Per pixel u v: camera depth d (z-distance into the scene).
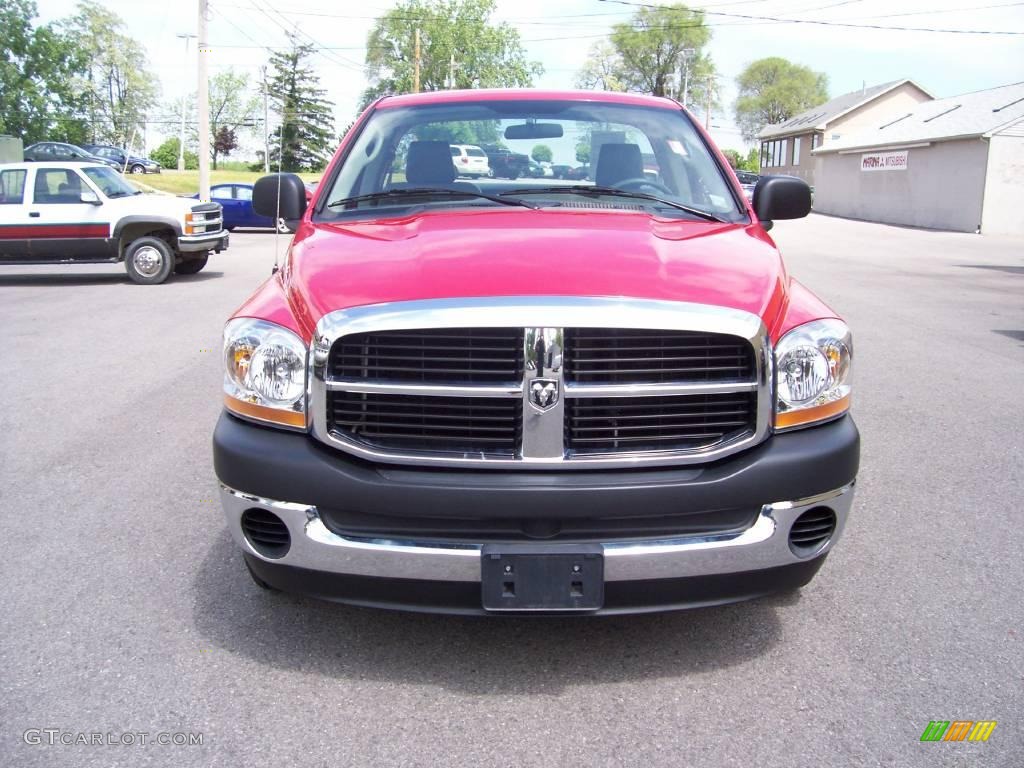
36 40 67.06
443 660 3.20
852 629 3.42
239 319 3.09
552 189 3.97
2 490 4.97
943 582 3.82
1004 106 35.69
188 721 2.83
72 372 8.00
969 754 2.66
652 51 85.12
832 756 2.66
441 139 4.20
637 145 4.22
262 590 3.72
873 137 43.03
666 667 3.15
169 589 3.75
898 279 16.05
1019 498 4.85
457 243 3.19
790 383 2.92
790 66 96.50
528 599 2.76
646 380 2.81
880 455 5.61
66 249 14.53
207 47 26.56
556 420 2.76
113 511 4.65
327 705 2.92
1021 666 3.15
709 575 2.85
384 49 75.75
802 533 2.97
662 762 2.63
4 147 31.56
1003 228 32.03
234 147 93.75
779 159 67.56
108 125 76.81
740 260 3.19
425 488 2.75
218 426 3.08
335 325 2.81
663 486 2.76
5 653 3.23
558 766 2.61
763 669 3.14
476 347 2.78
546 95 4.51
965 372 8.05
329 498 2.81
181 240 14.83
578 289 2.82
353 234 3.50
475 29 75.25
